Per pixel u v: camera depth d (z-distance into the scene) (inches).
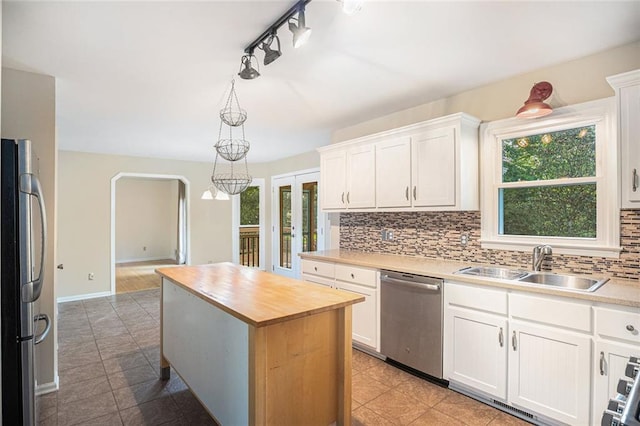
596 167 95.6
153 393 102.7
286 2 69.7
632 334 71.0
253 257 300.0
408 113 140.6
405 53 92.7
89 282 222.1
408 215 142.6
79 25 77.3
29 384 68.6
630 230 89.4
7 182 66.8
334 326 77.9
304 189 248.1
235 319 72.7
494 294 91.7
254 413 64.3
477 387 95.1
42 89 103.5
